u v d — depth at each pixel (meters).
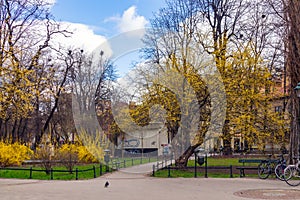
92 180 18.36
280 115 23.38
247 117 21.17
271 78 23.95
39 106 41.28
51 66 34.72
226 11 29.42
